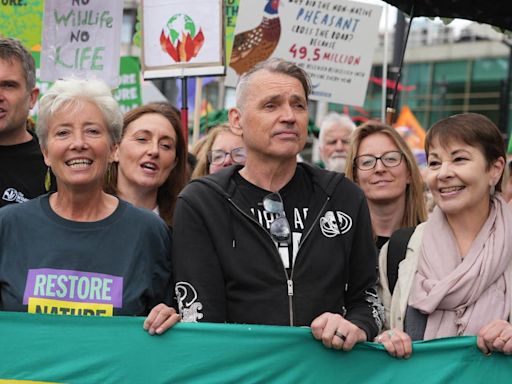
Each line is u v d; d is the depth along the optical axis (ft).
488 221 13.06
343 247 12.68
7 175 15.07
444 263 12.98
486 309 12.55
